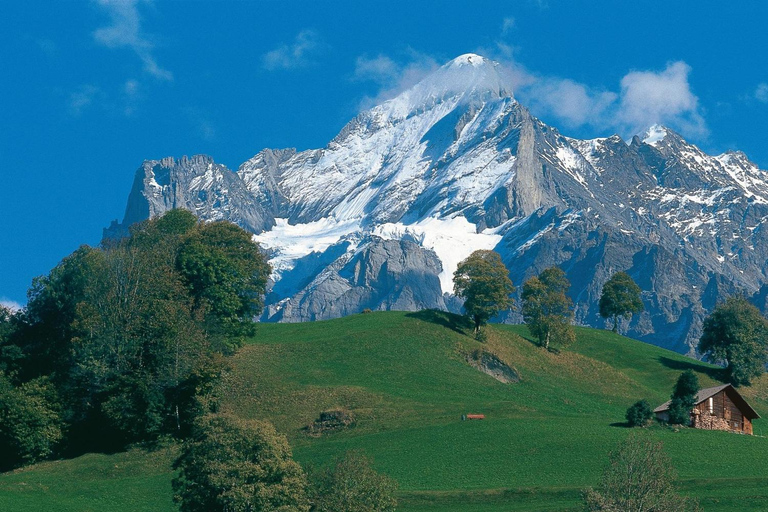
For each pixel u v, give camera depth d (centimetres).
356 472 10781
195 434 11238
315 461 13862
